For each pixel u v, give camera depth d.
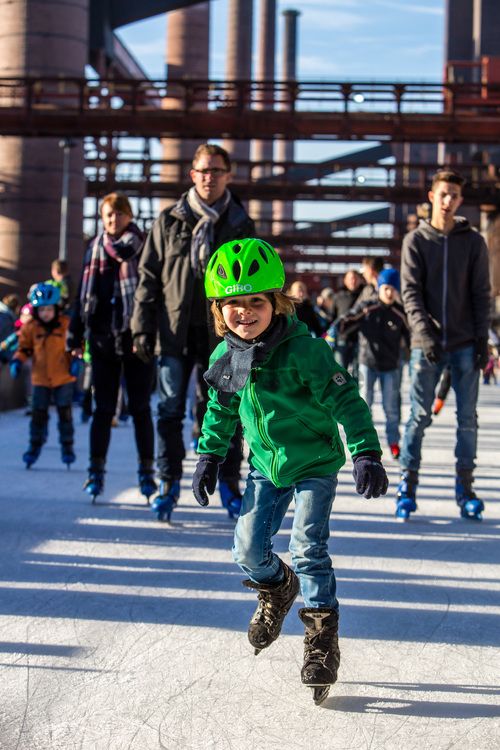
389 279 11.16
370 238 65.25
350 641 4.61
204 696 3.88
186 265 7.33
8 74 40.09
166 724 3.59
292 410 3.86
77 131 34.62
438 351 7.46
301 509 3.92
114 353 8.06
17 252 40.50
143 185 52.03
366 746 3.41
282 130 34.22
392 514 7.98
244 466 11.17
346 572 5.95
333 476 4.01
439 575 5.88
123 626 4.78
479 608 5.18
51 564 6.02
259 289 3.68
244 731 3.53
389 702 3.83
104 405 8.22
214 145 7.32
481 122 34.03
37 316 10.30
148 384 8.19
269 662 4.30
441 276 7.55
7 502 8.27
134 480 9.66
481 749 3.39
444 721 3.64
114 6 59.19
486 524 7.56
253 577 4.15
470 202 47.84
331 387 3.81
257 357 3.75
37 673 4.11
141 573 5.82
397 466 11.18
